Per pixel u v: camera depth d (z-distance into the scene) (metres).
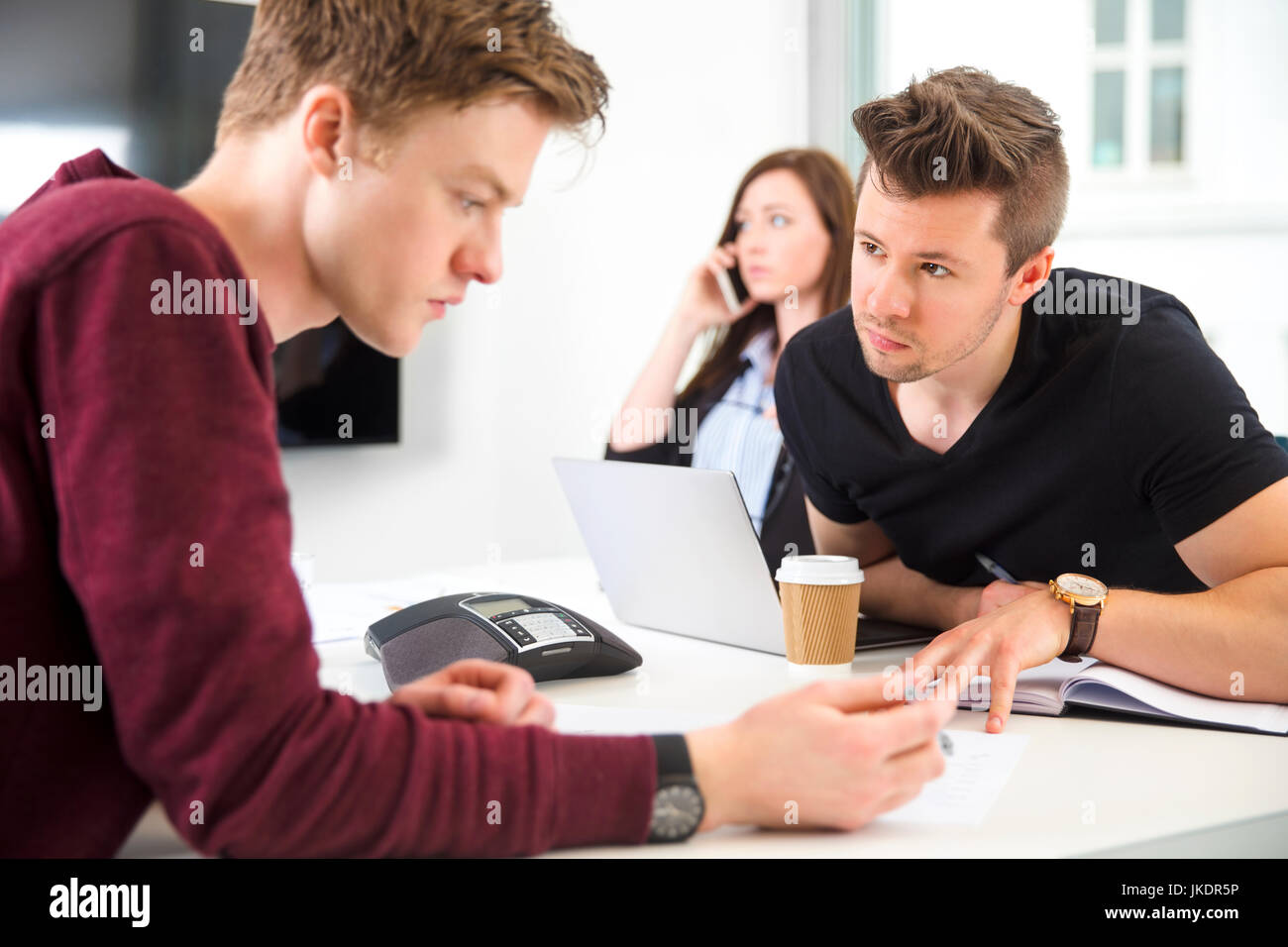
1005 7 3.22
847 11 3.58
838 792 0.72
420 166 0.73
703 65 3.50
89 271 0.64
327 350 2.88
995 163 1.10
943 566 1.43
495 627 1.14
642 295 3.45
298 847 0.65
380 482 3.07
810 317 2.80
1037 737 0.96
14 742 0.66
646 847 0.71
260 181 0.76
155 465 0.62
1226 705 1.02
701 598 1.32
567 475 1.41
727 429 2.87
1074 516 1.31
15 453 0.65
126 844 0.73
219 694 0.62
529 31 0.75
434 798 0.66
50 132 2.54
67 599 0.67
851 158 3.58
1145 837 0.73
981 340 1.17
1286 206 2.90
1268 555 1.11
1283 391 2.93
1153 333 1.25
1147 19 3.03
